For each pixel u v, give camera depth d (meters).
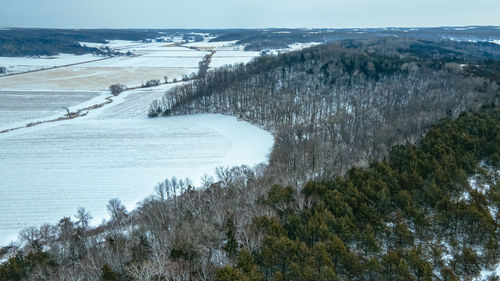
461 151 65.62
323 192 56.06
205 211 63.06
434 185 52.75
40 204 86.94
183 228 47.91
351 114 125.69
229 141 130.12
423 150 68.94
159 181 98.25
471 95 112.81
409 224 50.50
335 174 69.38
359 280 40.28
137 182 98.38
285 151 96.25
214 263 45.03
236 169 90.50
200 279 40.97
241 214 57.16
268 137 128.25
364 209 49.44
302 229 45.59
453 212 47.78
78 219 77.25
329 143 93.38
